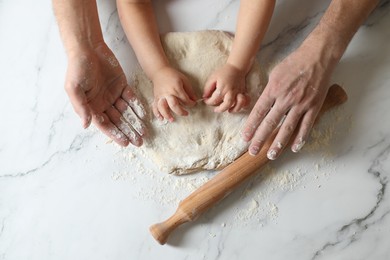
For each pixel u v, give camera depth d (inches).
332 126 45.3
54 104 46.9
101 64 42.3
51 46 47.9
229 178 42.4
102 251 45.1
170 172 44.3
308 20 46.4
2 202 46.3
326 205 44.8
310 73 40.8
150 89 44.4
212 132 44.0
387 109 45.4
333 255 44.4
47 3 48.6
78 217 45.5
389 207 44.6
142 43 43.5
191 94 42.8
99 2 47.6
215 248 44.7
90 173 45.8
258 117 40.7
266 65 45.7
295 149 41.8
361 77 45.8
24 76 47.6
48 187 46.0
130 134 43.0
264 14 42.4
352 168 45.1
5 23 48.6
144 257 44.9
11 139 46.8
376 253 44.3
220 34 45.5
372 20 46.3
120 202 45.4
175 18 47.1
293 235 44.6
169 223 43.3
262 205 44.9
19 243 45.8
